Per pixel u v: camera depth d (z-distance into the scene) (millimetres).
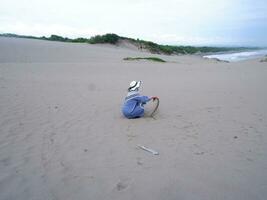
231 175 3938
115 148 5008
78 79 13820
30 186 3793
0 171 4172
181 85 12570
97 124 6441
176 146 5035
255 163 4297
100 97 9609
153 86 12195
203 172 4039
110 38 59188
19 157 4641
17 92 9742
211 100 9102
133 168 4227
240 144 5078
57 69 17578
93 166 4324
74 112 7477
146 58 30031
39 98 9008
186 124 6371
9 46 30188
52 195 3588
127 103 6801
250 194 3479
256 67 23281
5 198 3523
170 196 3486
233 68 22453
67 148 5023
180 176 3939
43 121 6586
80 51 32906
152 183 3783
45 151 4887
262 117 6898
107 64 22625
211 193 3523
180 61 34500
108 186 3752
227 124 6332
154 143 5211
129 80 14125
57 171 4184
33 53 26766
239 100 9070
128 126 6281
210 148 4918
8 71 15195
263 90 11031
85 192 3633
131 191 3617
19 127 6102
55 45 37125
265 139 5316
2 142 5250
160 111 7629
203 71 19672
